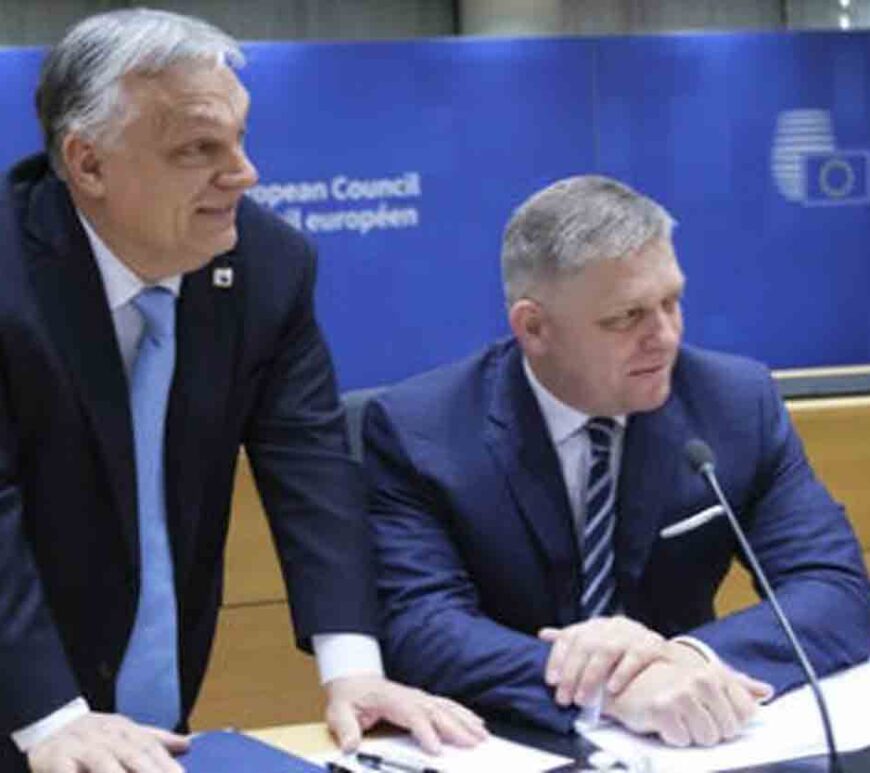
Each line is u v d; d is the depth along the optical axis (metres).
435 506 2.34
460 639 2.18
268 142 5.23
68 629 2.15
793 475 2.44
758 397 2.44
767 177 5.65
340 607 2.18
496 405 2.36
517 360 2.37
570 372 2.24
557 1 7.55
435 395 2.40
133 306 2.10
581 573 2.32
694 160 5.62
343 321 5.35
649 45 5.56
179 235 1.98
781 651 2.17
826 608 2.25
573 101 5.53
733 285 5.64
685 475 2.34
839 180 5.71
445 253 5.45
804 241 5.70
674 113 5.59
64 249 2.06
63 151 2.01
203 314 2.15
